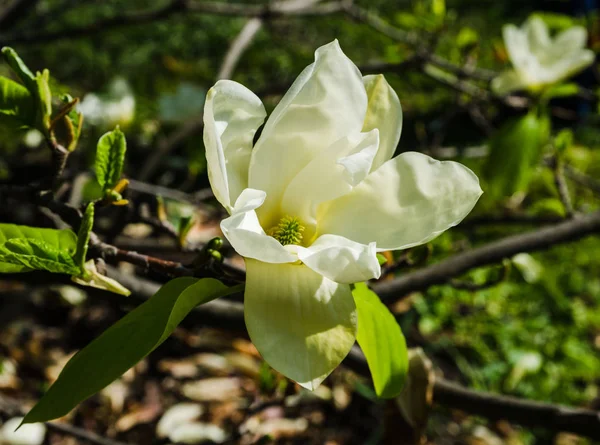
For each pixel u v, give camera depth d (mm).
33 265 520
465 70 1185
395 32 1345
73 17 2248
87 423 1289
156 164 1130
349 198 549
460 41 1173
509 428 1440
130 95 911
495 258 797
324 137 545
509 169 962
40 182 572
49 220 664
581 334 1612
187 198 931
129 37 2330
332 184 546
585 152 1478
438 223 536
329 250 512
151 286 721
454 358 1503
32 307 1566
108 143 557
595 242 1886
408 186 543
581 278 1772
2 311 1530
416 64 1167
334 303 523
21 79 560
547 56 971
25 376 1395
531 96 987
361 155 533
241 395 1299
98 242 547
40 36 1259
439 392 748
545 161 968
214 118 530
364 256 509
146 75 1698
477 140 1917
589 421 710
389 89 552
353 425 1291
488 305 1606
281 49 2207
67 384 501
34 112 563
